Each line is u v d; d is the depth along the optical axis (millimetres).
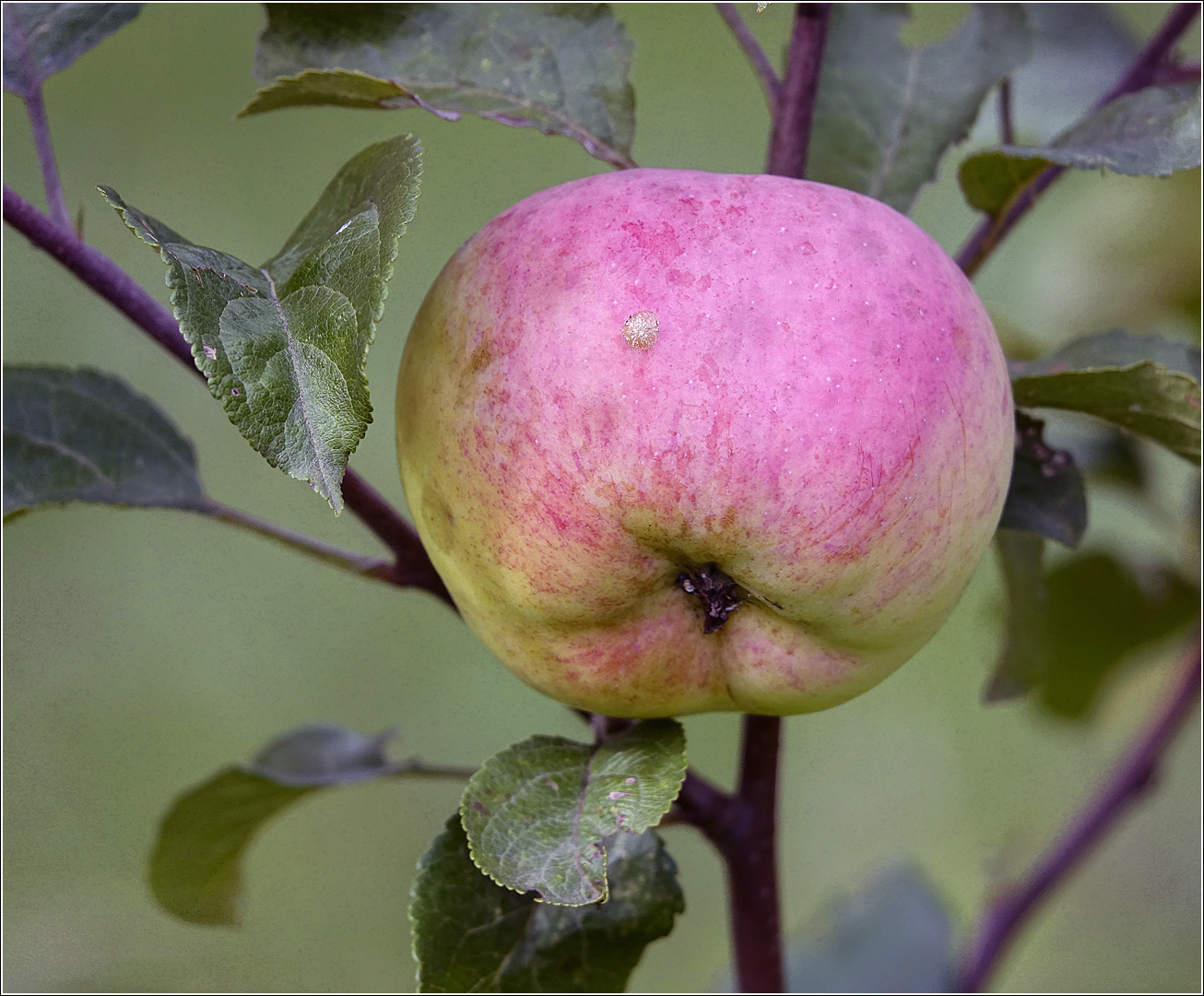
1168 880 883
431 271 966
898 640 559
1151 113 585
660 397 540
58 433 610
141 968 863
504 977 576
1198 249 701
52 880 903
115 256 965
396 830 963
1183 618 695
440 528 562
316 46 604
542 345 544
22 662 951
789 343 541
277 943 892
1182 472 693
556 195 558
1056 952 874
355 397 528
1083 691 720
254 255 961
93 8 599
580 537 547
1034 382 583
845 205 553
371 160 551
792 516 542
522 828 548
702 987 890
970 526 554
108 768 934
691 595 558
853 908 722
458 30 604
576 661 563
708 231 546
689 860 939
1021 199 609
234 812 638
